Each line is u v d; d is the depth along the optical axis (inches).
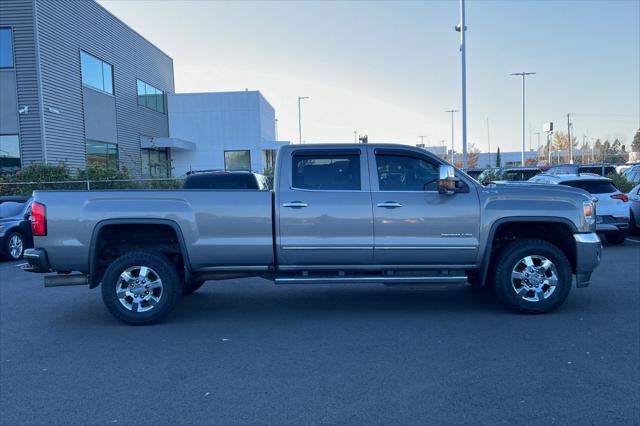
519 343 227.0
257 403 173.0
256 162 1478.8
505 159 3705.7
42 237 261.7
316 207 264.7
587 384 183.2
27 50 848.3
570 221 268.4
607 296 306.7
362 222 265.3
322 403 172.2
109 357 219.9
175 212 264.1
